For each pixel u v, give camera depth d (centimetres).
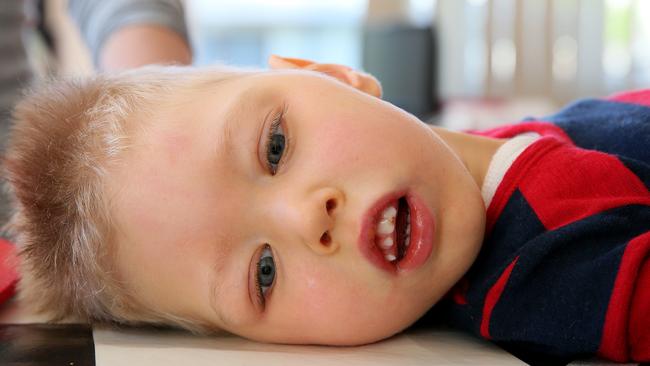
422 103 304
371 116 88
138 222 85
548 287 82
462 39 337
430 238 83
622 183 87
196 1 355
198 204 84
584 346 78
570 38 325
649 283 76
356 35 378
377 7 353
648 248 76
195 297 87
